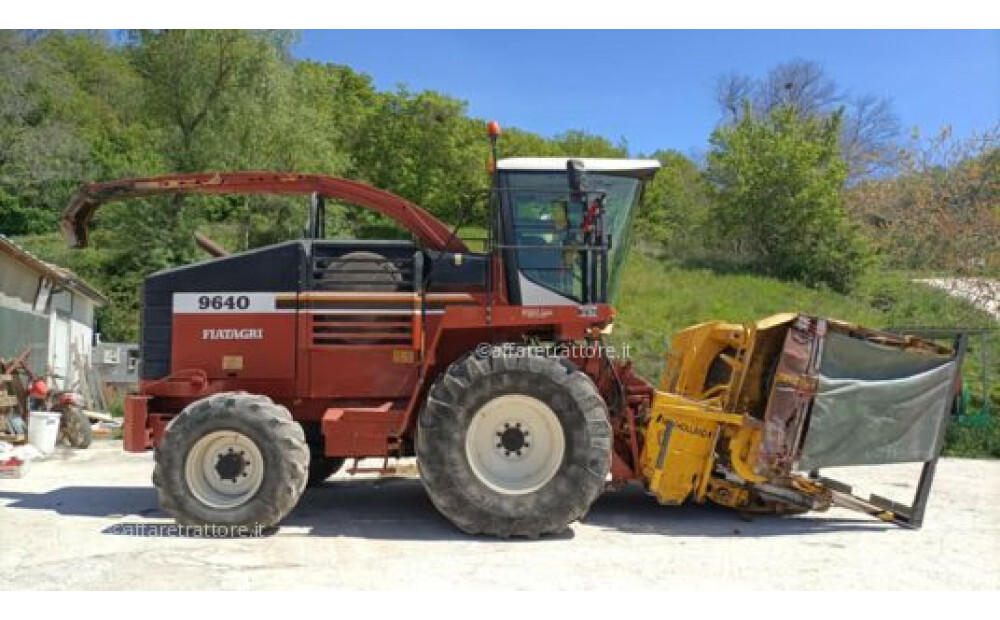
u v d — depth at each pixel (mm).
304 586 4543
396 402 6477
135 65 27125
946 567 5090
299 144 27484
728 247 30766
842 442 6168
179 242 27203
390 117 37438
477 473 5781
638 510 6867
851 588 4602
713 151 33250
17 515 6469
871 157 37844
